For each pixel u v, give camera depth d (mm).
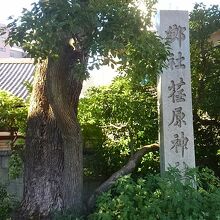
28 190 6934
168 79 7113
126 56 4859
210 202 4961
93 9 4477
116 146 8828
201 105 8484
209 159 8992
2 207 7742
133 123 8359
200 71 8555
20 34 4402
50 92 5883
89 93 8867
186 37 7234
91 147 9047
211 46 8523
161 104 7121
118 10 4641
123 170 7219
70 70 5922
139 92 8320
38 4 4438
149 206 4957
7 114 8797
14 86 12609
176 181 5082
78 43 4914
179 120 7074
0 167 9750
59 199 6801
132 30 4742
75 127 6266
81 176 6426
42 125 6953
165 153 6996
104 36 4551
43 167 6879
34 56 4531
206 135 9023
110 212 5199
